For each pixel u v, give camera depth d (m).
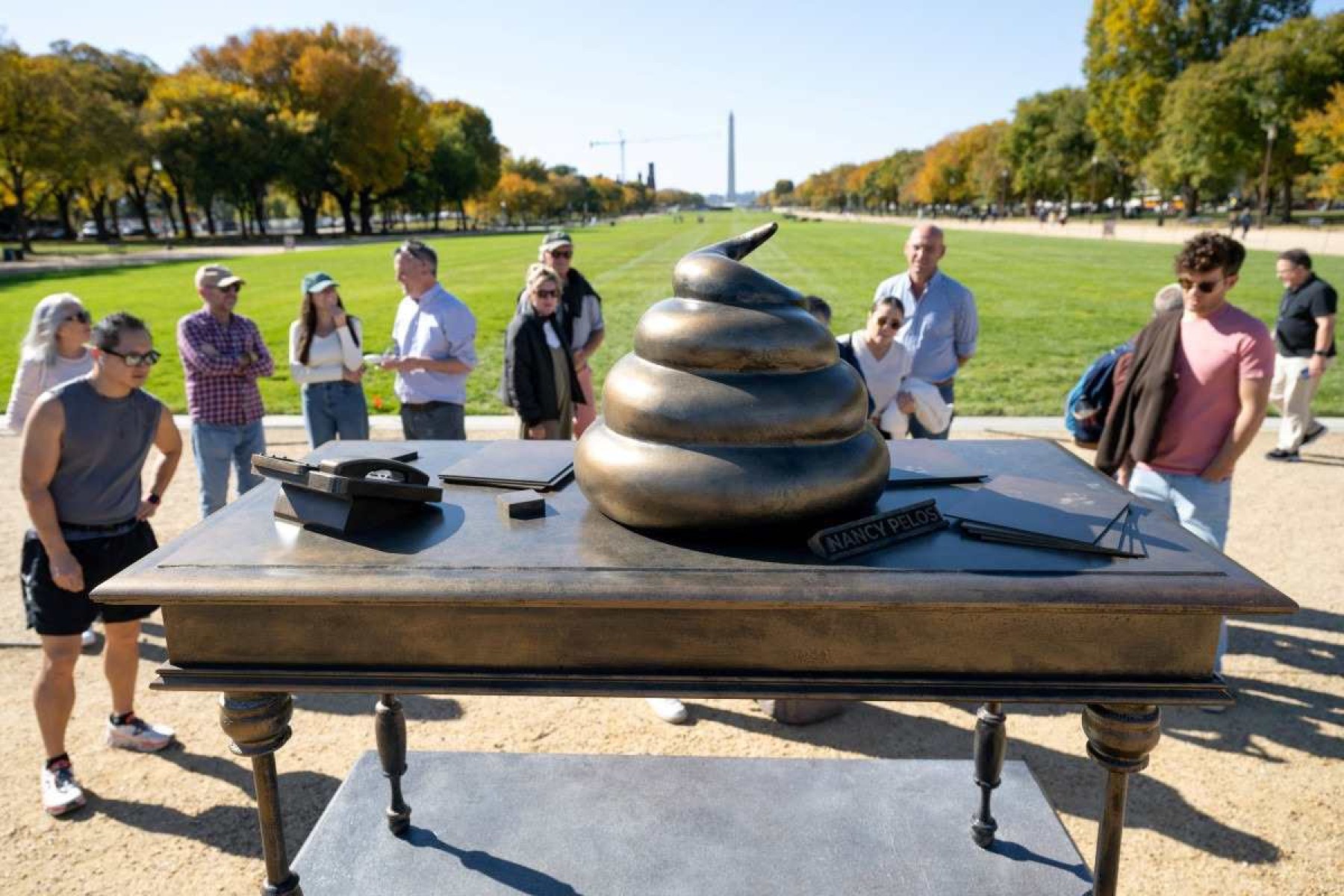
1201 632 1.67
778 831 2.81
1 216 68.81
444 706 4.00
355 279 28.28
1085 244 46.31
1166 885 2.80
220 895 2.79
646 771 3.13
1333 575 5.35
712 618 1.68
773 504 1.72
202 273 5.15
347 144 67.56
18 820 3.17
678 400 1.76
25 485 3.12
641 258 37.59
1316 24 57.34
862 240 53.97
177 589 1.66
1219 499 3.84
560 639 1.71
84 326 4.70
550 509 2.05
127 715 3.63
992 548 1.79
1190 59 68.44
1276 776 3.39
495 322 17.70
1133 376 3.99
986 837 2.73
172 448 3.64
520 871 2.64
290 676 1.74
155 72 78.06
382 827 2.84
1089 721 1.88
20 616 4.90
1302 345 7.77
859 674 1.70
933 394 4.91
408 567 1.70
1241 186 69.00
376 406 10.57
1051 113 87.75
